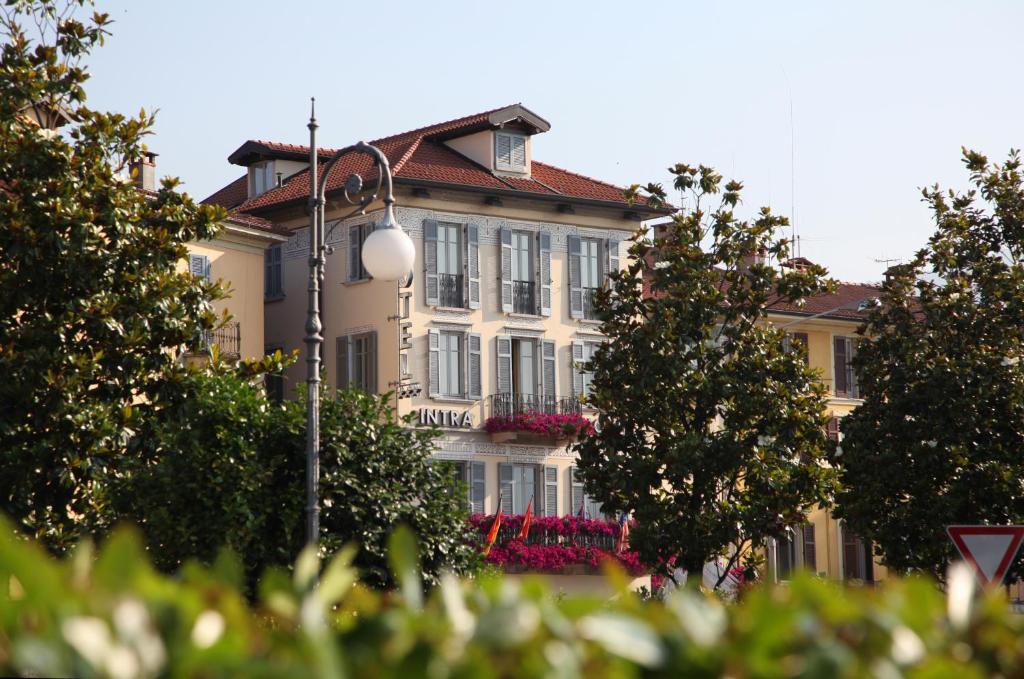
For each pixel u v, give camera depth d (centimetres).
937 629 350
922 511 2964
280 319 5281
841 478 3100
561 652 291
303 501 2291
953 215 3061
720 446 2977
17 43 2111
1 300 2055
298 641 278
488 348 5181
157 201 2200
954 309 2992
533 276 5312
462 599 309
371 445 2356
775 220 3161
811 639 313
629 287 3197
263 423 2288
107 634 263
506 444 5159
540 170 5544
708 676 302
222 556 317
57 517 2069
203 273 4738
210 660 268
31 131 2072
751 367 3072
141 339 2098
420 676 272
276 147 5434
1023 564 2588
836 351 6072
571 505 5259
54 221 2044
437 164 5206
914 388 3008
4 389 2003
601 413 3166
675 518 3016
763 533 2977
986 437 2964
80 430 2039
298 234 5244
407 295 4981
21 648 255
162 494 2245
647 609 339
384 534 2334
